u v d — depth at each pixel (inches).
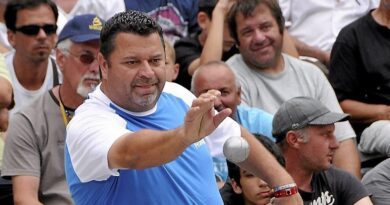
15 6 538.9
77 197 317.7
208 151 335.0
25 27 537.6
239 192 435.5
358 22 611.2
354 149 551.2
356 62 604.1
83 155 303.1
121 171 309.6
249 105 547.8
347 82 602.9
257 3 549.3
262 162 342.0
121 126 309.6
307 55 661.3
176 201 316.8
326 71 642.8
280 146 467.2
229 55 602.5
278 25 553.3
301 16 679.1
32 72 547.5
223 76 488.1
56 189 463.2
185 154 323.9
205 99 268.8
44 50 542.3
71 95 470.9
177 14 647.1
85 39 469.1
